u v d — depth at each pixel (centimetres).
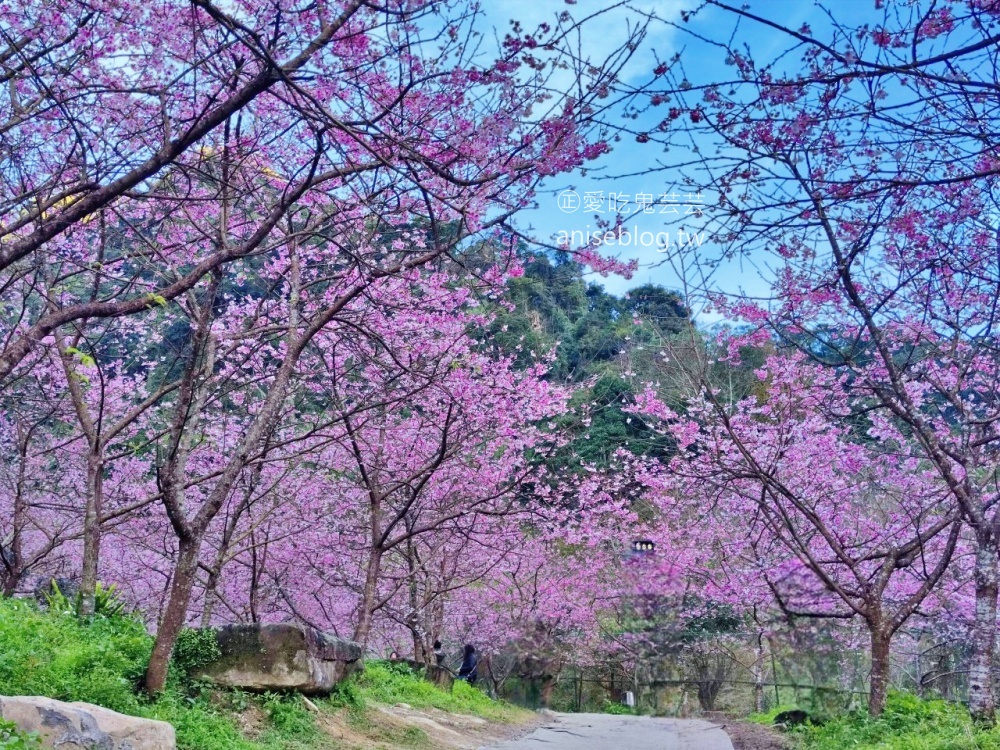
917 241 965
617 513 2045
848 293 1004
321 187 1071
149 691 880
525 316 2034
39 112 846
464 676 2364
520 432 1816
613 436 2534
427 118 841
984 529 1060
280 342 1560
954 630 1938
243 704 987
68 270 1402
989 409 1238
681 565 2236
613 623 3092
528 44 736
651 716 2800
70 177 1034
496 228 970
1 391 1415
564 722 2202
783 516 1344
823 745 1259
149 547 1964
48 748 609
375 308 1320
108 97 880
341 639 1269
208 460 1892
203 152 958
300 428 1781
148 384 1877
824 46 487
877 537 1555
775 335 1291
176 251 1295
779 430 1523
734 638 2686
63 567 2278
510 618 2708
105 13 822
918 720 1176
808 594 1800
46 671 803
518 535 2250
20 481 1723
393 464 1884
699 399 1559
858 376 1238
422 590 2367
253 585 1823
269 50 634
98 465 1276
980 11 543
